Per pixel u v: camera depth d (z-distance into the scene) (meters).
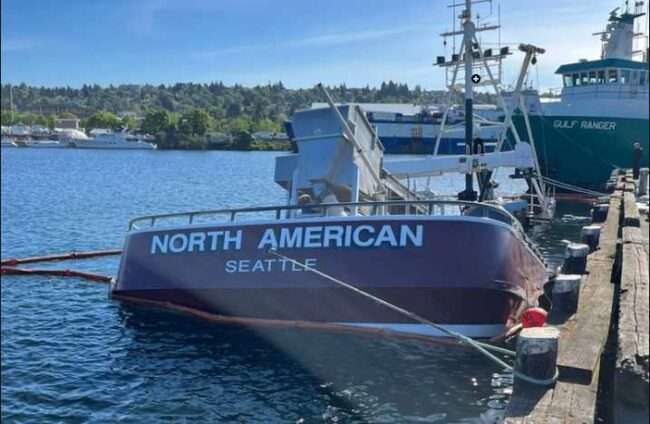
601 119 45.66
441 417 10.16
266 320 14.04
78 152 166.88
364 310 13.23
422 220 13.13
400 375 11.67
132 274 15.77
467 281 12.76
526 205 30.45
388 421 10.09
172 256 15.05
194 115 195.50
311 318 13.64
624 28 47.47
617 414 6.14
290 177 16.36
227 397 11.09
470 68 23.73
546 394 6.71
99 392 11.45
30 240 30.91
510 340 13.18
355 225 13.42
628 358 6.30
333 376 11.70
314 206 13.85
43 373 12.29
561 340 8.30
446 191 45.12
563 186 45.34
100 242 30.50
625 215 18.81
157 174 84.94
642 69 46.06
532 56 30.50
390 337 13.09
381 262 13.13
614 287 11.61
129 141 188.38
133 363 12.72
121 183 69.94
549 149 47.22
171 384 11.69
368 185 16.19
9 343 13.96
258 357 12.66
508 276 13.09
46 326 15.26
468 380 11.47
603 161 46.38
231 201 51.41
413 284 12.93
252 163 116.06
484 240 12.95
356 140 15.87
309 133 16.05
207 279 14.45
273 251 13.85
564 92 49.06
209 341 13.57
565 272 13.17
